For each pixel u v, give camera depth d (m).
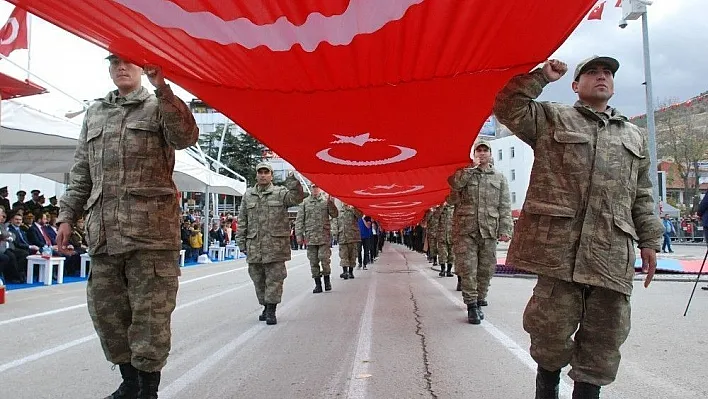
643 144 3.06
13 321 7.14
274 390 3.94
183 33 3.17
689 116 49.03
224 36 3.26
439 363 4.69
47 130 10.55
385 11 3.00
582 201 2.87
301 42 3.38
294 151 6.43
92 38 3.21
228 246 26.36
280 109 4.79
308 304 8.59
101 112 3.33
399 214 15.86
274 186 7.09
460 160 6.98
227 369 4.56
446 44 3.47
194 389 3.97
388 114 4.92
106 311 3.16
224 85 4.22
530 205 3.00
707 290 9.38
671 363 4.55
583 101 3.13
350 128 5.37
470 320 6.62
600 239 2.81
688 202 49.50
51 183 22.16
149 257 3.12
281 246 6.82
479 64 3.83
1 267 10.92
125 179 3.14
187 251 21.22
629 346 5.17
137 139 3.20
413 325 6.54
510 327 6.36
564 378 4.18
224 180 20.91
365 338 5.80
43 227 13.12
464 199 6.85
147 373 3.12
